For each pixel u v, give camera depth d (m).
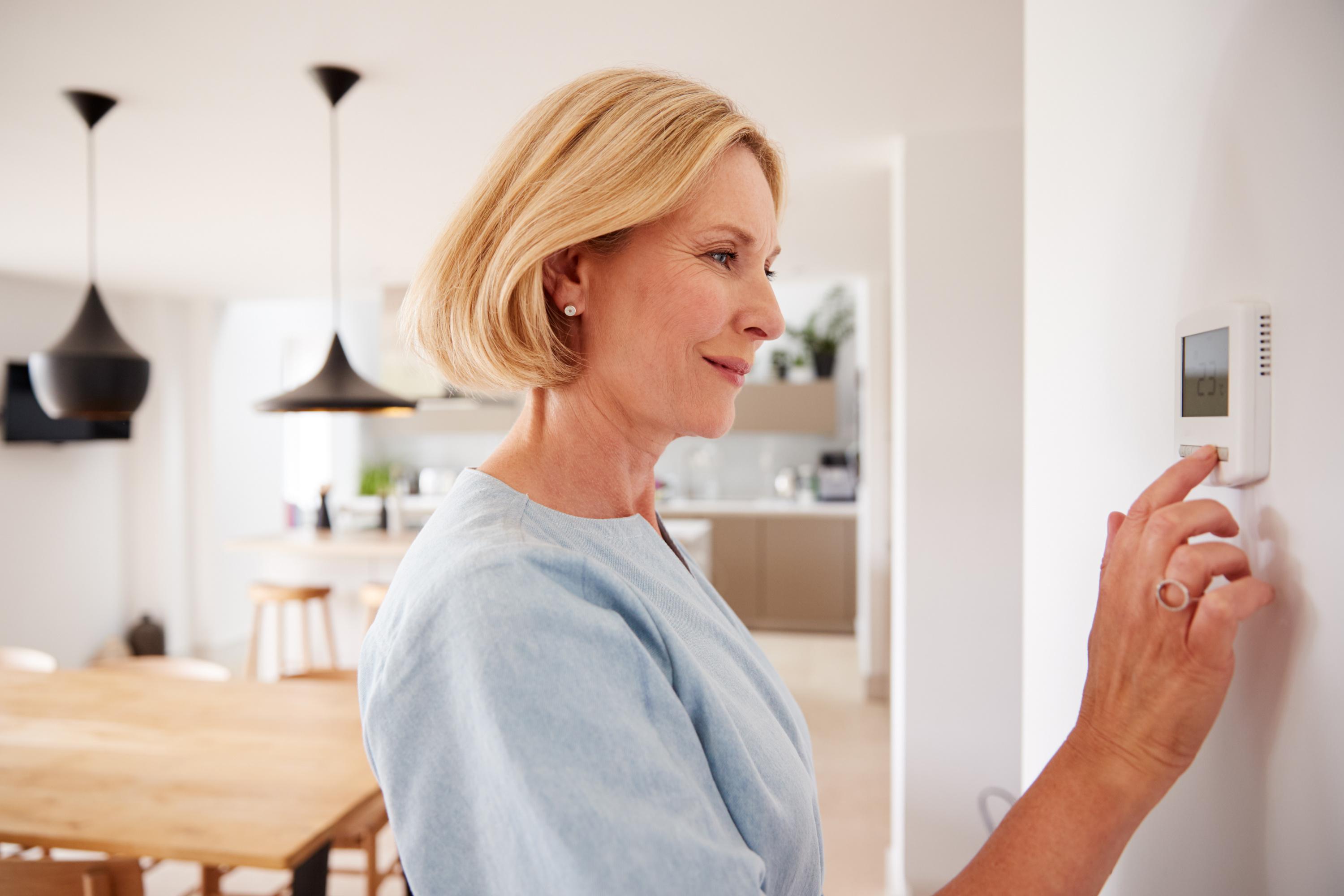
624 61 2.15
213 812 1.77
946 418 2.71
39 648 4.98
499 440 7.80
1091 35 0.87
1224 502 0.60
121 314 5.62
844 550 6.50
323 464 7.14
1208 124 0.60
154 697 2.56
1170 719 0.51
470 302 0.66
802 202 3.59
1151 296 0.70
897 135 2.73
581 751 0.49
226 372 6.00
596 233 0.61
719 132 0.62
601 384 0.67
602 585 0.57
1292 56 0.49
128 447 5.65
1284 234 0.50
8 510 4.79
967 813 2.69
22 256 4.39
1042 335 1.07
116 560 5.56
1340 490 0.45
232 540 5.49
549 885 0.48
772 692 0.72
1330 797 0.46
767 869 0.59
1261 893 0.54
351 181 3.14
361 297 5.82
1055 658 0.99
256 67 2.15
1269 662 0.53
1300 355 0.49
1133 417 0.75
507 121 2.54
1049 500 1.03
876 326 4.93
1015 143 2.67
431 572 0.57
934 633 2.71
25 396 4.80
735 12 1.90
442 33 1.99
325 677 3.10
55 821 1.73
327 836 1.71
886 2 1.86
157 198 3.36
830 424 6.79
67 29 1.94
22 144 2.71
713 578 6.63
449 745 0.53
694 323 0.63
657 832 0.48
